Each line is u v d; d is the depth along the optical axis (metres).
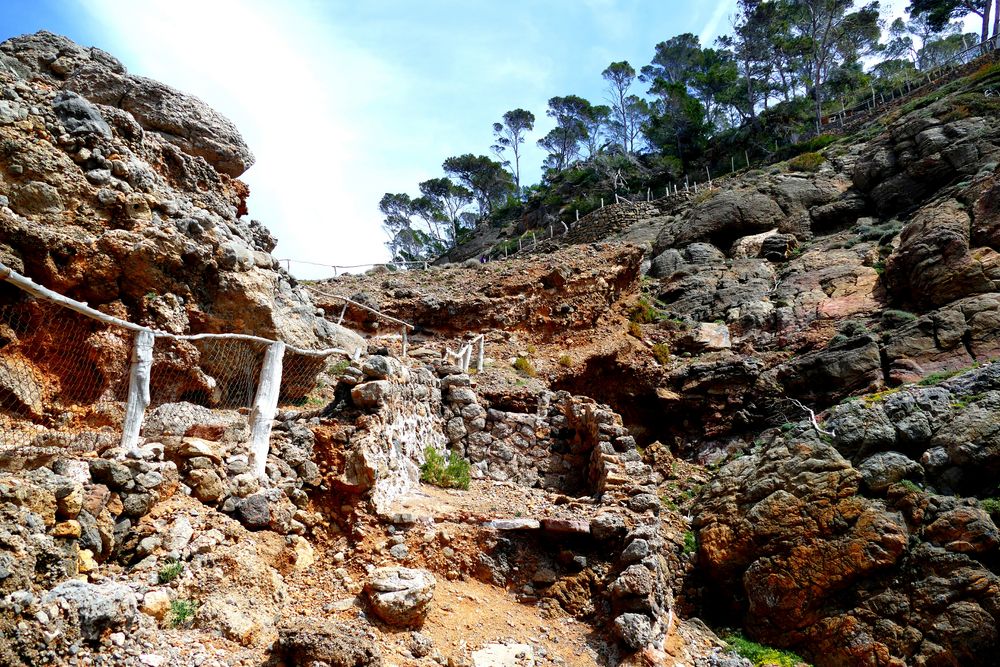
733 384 17.39
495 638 7.74
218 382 9.34
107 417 7.59
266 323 9.73
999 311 15.14
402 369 11.02
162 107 11.03
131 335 8.11
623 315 22.16
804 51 54.94
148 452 6.84
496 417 13.38
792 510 10.67
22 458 5.81
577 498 11.50
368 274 23.48
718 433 16.98
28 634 4.62
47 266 7.70
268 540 7.47
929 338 15.46
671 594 9.60
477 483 11.66
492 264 23.89
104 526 5.95
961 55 45.75
